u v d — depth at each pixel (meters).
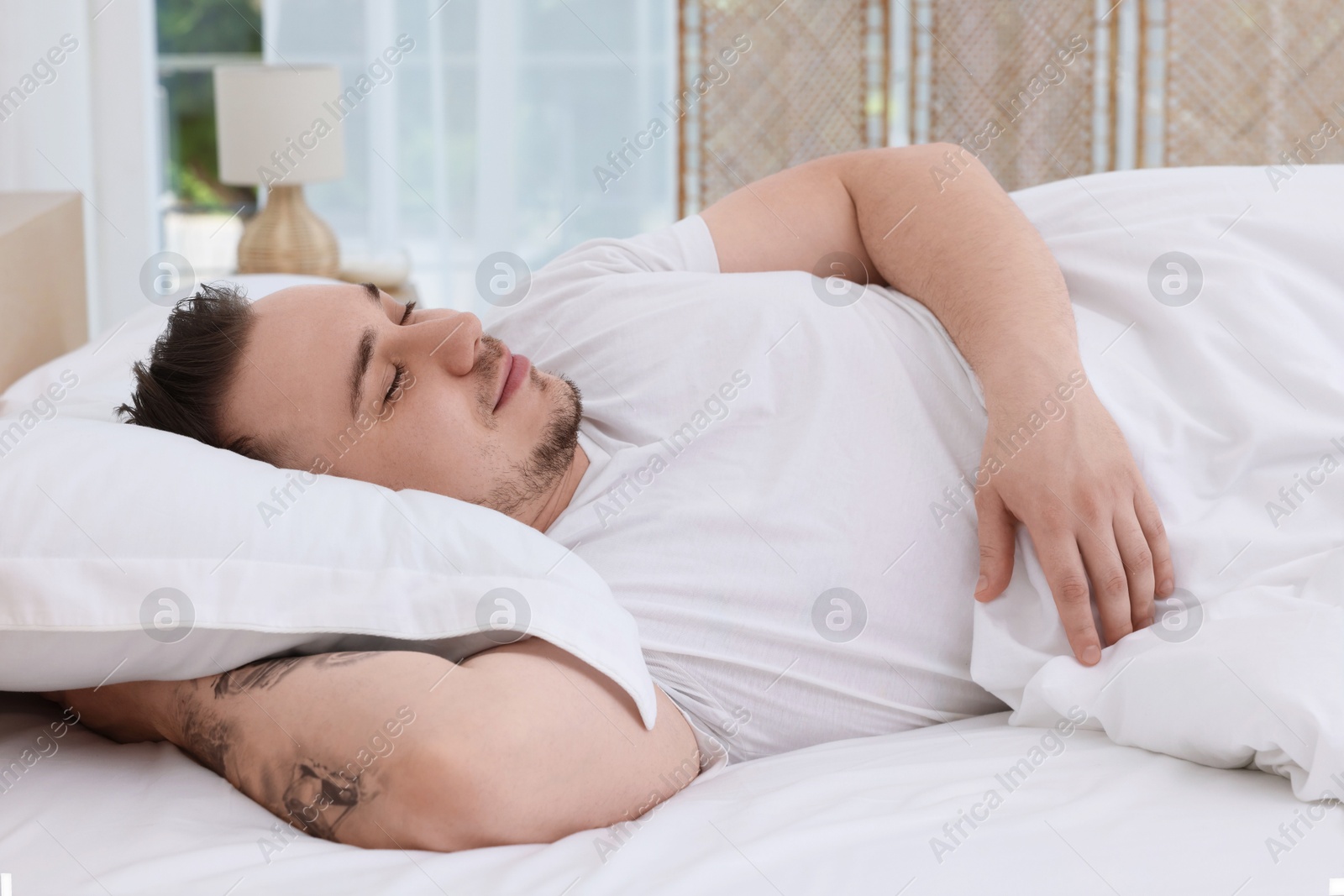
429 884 0.61
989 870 0.61
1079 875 0.60
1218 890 0.59
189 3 3.69
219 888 0.60
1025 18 2.88
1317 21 2.81
